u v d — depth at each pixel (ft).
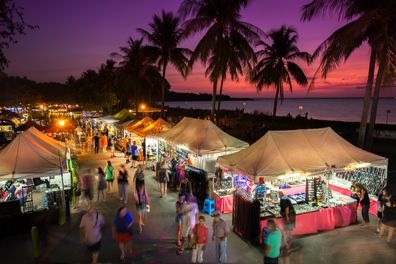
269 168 26.89
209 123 42.24
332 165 28.66
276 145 29.43
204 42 59.47
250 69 64.18
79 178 40.27
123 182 34.76
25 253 23.73
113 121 83.20
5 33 25.31
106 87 149.07
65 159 34.22
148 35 86.07
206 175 34.91
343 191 34.45
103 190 35.78
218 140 39.91
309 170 27.53
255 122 123.75
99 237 21.03
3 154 29.84
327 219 27.81
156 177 44.73
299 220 26.55
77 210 32.73
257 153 29.37
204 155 37.60
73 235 26.63
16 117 115.44
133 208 33.37
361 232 27.30
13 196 30.96
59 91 216.74
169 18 84.48
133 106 155.22
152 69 121.08
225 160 31.68
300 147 29.99
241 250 24.07
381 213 26.94
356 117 261.24
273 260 18.65
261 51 92.89
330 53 40.16
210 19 60.70
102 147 70.03
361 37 42.06
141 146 59.00
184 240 24.04
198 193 35.04
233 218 28.02
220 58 59.41
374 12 36.45
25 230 27.40
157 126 56.95
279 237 18.62
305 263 22.03
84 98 150.30
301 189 32.89
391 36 39.86
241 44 60.39
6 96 142.10
